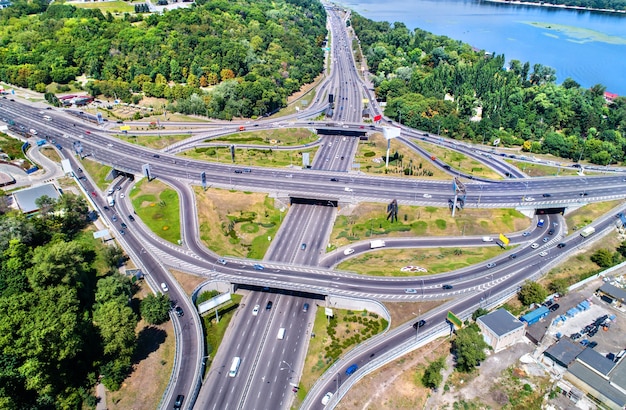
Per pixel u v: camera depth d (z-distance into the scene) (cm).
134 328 16875
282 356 18362
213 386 17075
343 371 17075
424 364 17388
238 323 19950
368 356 17512
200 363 17250
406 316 19112
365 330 19200
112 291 18162
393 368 17188
